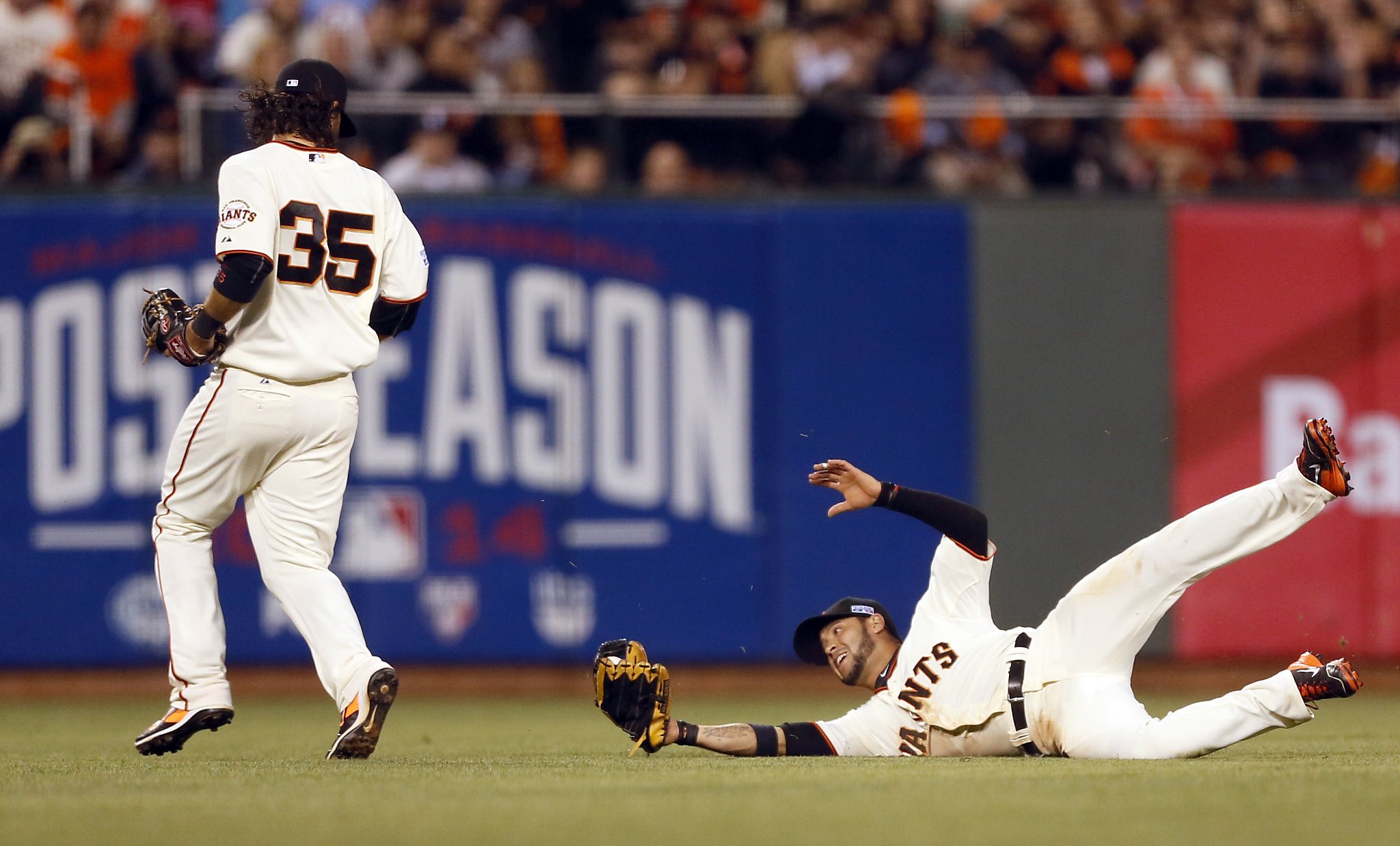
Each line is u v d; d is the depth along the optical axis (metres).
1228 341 32.22
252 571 30.53
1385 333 32.25
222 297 13.79
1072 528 31.91
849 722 15.25
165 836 9.64
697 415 31.58
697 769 13.66
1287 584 31.75
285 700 30.23
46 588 30.28
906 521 31.70
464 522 30.95
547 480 31.19
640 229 31.61
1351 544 31.83
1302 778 12.27
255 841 9.38
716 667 31.62
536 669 31.44
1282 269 32.31
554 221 31.41
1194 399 32.16
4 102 32.56
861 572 31.61
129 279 30.53
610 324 31.48
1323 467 13.53
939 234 32.16
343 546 30.64
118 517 30.42
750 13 35.72
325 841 9.34
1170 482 32.06
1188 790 11.52
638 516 31.38
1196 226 32.31
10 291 30.36
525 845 9.14
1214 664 31.81
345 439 14.68
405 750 18.09
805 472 31.66
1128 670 14.27
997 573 31.67
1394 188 34.66
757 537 31.58
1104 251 32.25
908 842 9.22
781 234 31.92
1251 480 32.16
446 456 30.95
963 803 10.88
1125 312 32.22
